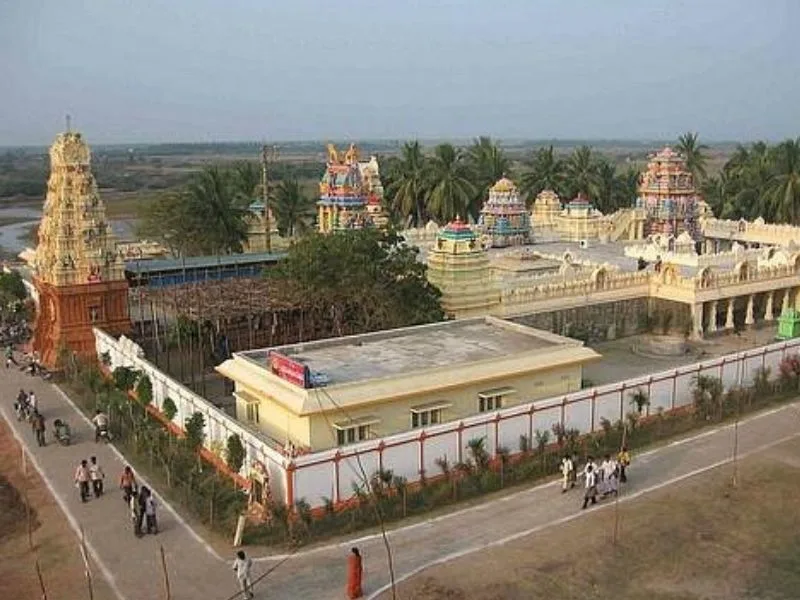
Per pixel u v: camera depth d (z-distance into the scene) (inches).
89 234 2145.7
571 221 3762.3
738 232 3774.6
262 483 1306.6
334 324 2229.3
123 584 1103.0
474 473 1411.2
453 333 1882.4
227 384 2004.2
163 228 3149.6
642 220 3767.2
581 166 4808.1
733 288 2556.6
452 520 1298.0
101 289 2151.8
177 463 1460.4
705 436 1663.4
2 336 2484.0
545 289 2353.6
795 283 2721.5
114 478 1475.1
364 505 1298.0
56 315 2160.4
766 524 1272.1
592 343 2452.0
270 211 3634.4
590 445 1555.1
